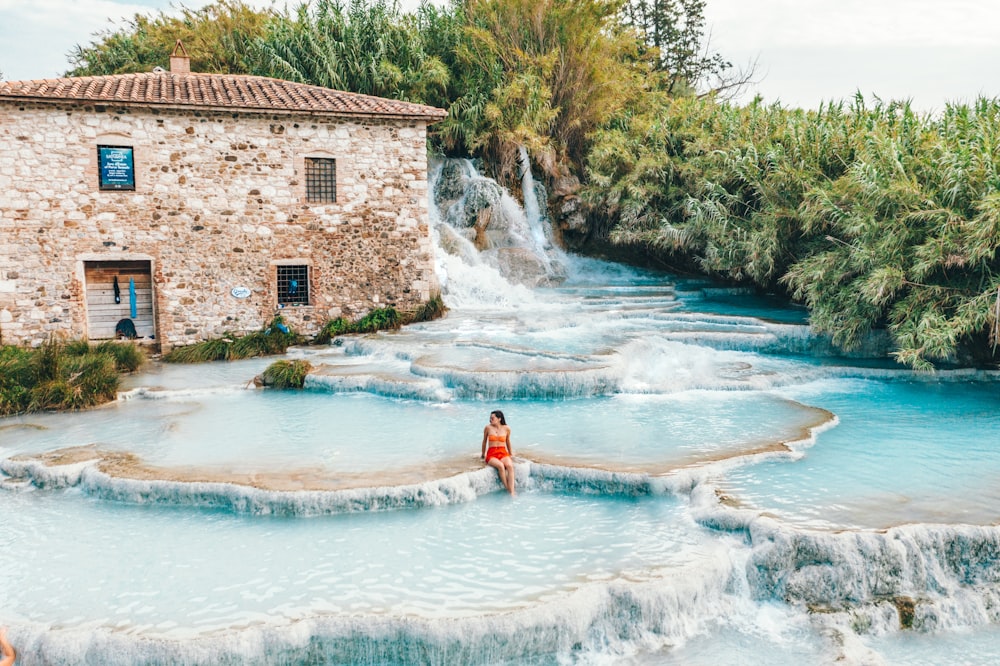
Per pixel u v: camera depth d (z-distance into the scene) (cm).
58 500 1149
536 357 1800
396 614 820
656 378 1736
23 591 881
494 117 3200
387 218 2259
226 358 2022
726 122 3030
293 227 2162
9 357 1727
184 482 1119
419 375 1689
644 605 876
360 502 1084
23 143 1894
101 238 1984
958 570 979
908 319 1767
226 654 777
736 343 2059
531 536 1017
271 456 1245
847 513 1028
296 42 3092
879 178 1859
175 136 2022
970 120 2067
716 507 1046
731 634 901
